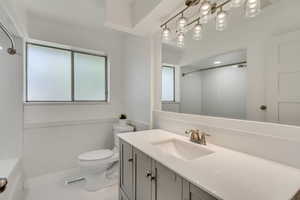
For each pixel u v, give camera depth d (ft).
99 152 6.94
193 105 5.10
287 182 2.34
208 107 4.65
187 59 5.32
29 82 7.18
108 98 9.00
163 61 6.30
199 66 4.94
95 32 8.32
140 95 7.54
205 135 4.41
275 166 2.90
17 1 4.94
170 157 3.35
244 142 3.61
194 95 5.08
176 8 4.63
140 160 4.14
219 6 3.98
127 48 8.68
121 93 9.29
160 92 6.50
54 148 7.35
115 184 6.88
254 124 3.47
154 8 4.63
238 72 3.94
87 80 8.67
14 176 5.43
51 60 7.70
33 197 5.94
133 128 7.91
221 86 4.32
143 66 7.28
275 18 3.25
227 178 2.45
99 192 6.33
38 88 7.39
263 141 3.30
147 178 3.82
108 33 8.63
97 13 6.51
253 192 2.08
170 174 3.04
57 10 6.28
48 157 7.21
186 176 2.53
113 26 5.76
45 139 7.14
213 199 2.16
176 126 5.60
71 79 8.20
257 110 3.57
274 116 3.28
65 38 7.50
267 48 3.40
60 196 6.03
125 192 5.09
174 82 5.87
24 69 6.88
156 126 6.68
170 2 4.34
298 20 2.94
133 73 8.13
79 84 8.44
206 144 4.27
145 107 7.18
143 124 7.33
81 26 7.72
